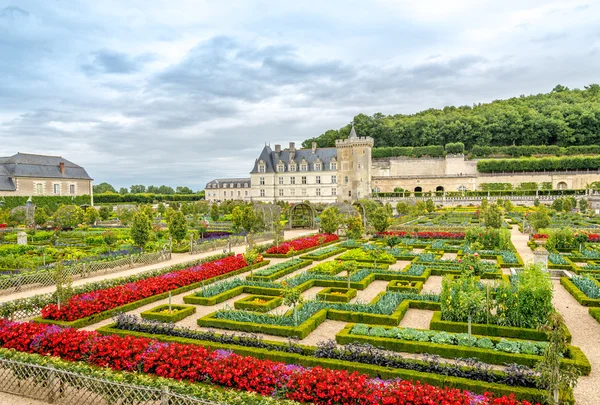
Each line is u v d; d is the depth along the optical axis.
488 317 16.03
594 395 10.98
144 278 24.34
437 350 13.61
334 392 9.81
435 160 124.75
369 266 28.70
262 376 10.70
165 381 10.16
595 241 38.19
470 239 37.75
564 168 112.44
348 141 107.06
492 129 135.12
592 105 136.00
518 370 10.88
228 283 23.08
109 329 15.62
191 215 79.25
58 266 17.83
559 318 9.63
